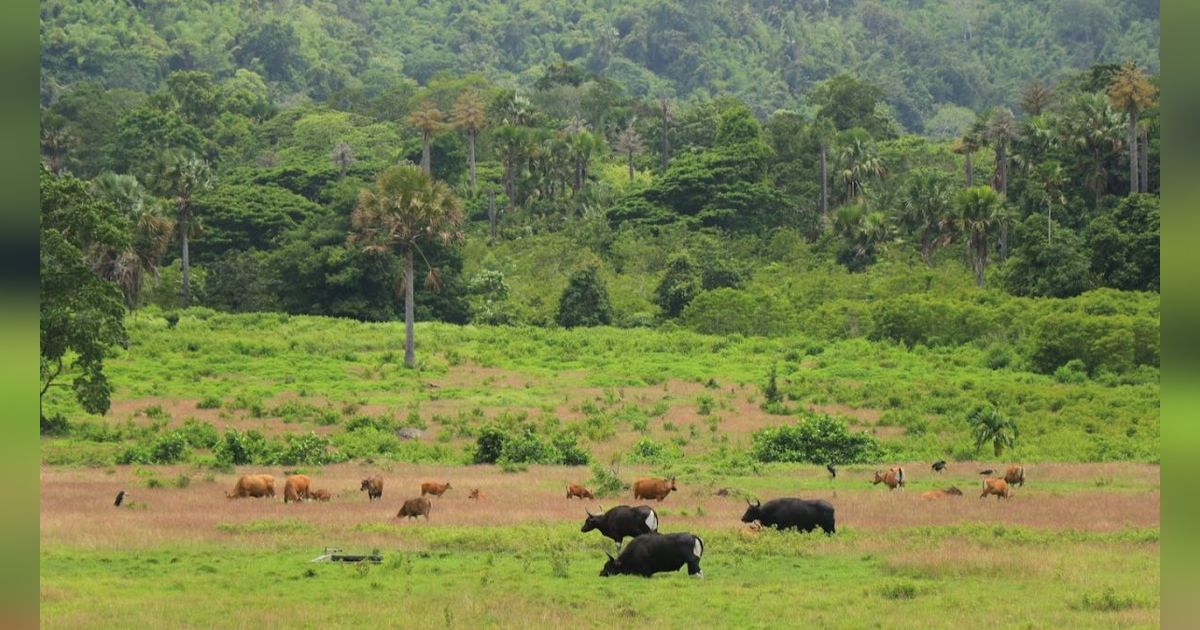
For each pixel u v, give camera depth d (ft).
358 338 335.26
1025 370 291.17
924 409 241.35
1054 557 90.38
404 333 347.15
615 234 470.80
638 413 238.89
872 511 120.88
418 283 386.93
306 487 129.49
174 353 300.81
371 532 105.09
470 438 217.56
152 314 353.92
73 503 125.29
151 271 326.85
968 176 485.56
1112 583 80.43
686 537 84.79
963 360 301.22
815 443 187.93
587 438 214.69
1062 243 364.58
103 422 215.72
